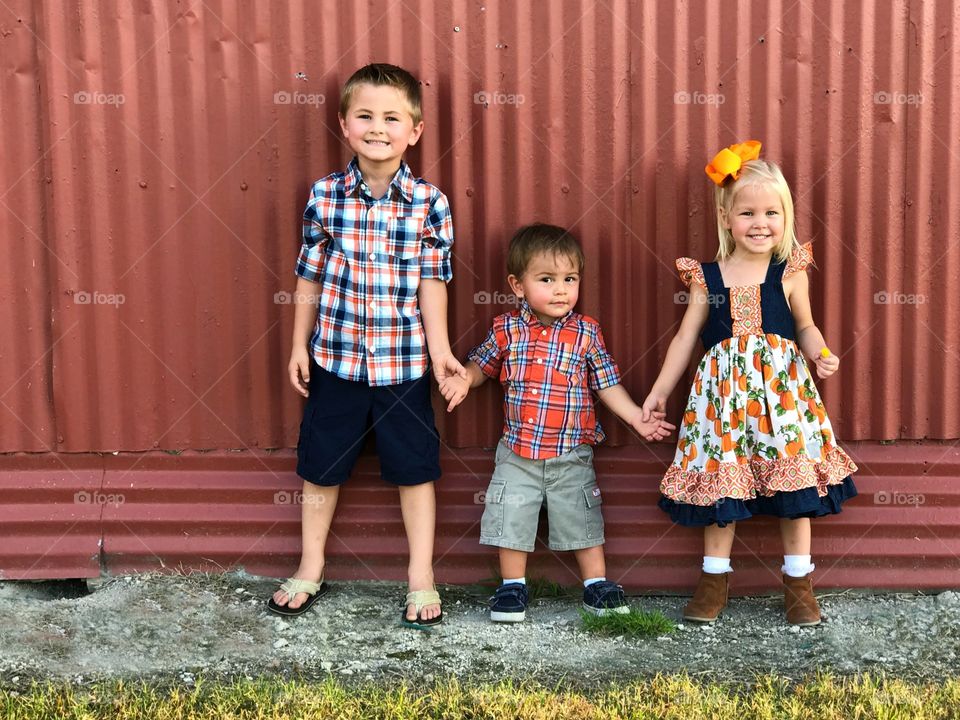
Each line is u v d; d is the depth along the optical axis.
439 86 3.37
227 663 2.90
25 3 3.35
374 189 3.25
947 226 3.45
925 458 3.49
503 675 2.85
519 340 3.36
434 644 3.04
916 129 3.41
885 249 3.45
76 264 3.44
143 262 3.45
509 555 3.32
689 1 3.35
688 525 3.19
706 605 3.23
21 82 3.38
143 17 3.35
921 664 2.89
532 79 3.38
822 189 3.42
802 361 3.24
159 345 3.48
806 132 3.40
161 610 3.22
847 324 3.47
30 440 3.51
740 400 3.15
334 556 3.49
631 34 3.36
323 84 3.38
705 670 2.88
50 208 3.42
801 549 3.23
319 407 3.31
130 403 3.50
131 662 2.89
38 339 3.48
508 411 3.38
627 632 3.12
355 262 3.24
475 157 3.40
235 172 3.41
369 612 3.28
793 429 3.13
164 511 3.48
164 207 3.43
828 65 3.38
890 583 3.41
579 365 3.34
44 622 3.12
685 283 3.36
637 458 3.51
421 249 3.27
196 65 3.37
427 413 3.35
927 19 3.37
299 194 3.42
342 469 3.33
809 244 3.34
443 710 2.65
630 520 3.48
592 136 3.40
